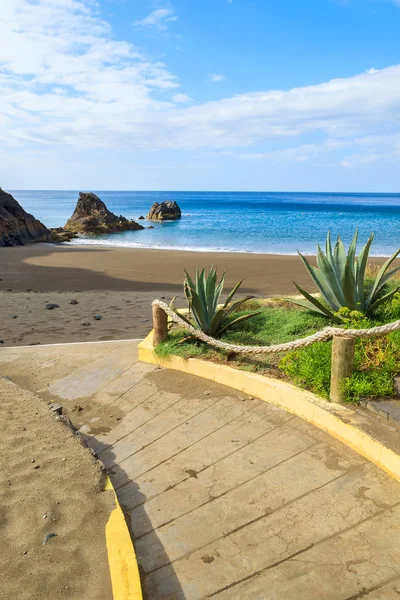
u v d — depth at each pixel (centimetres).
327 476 360
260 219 6178
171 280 1716
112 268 2058
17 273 1911
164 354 632
